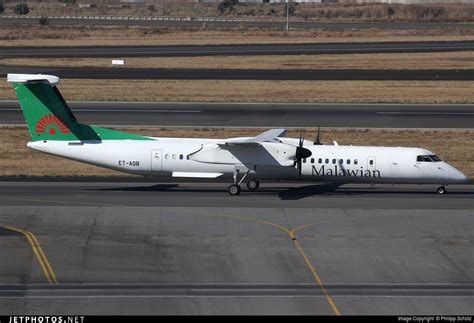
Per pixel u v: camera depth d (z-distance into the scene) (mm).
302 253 130750
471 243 137375
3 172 192750
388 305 108812
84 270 121250
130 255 128500
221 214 153125
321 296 111938
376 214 155250
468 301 110812
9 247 130625
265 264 125438
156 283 116312
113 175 192250
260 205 161375
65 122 170250
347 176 172875
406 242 137375
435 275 121625
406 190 180125
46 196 166875
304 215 153625
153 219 148750
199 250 131500
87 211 153750
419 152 174125
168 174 171625
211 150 170125
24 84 168125
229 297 111062
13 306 106188
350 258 128875
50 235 137750
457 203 166000
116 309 105688
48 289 113125
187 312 105000
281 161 168625
